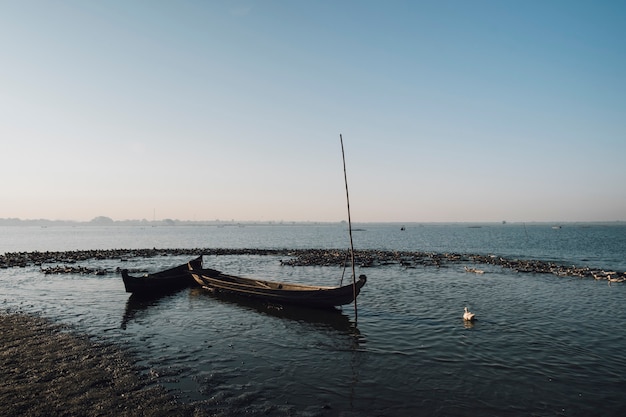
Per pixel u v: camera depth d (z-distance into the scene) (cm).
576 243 9656
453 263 4991
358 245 9794
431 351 1652
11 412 1074
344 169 2208
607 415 1115
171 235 17375
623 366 1490
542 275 3928
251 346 1705
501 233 17475
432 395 1232
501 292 2998
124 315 2244
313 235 17412
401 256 5962
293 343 1752
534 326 2042
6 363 1441
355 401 1184
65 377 1320
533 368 1464
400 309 2422
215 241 12356
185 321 2133
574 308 2461
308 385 1296
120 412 1088
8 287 3180
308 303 2414
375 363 1506
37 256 5675
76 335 1814
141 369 1406
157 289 2956
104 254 6228
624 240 10788
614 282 3484
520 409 1145
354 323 2097
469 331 1947
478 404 1173
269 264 5162
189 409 1113
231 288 2755
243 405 1145
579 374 1409
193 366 1448
